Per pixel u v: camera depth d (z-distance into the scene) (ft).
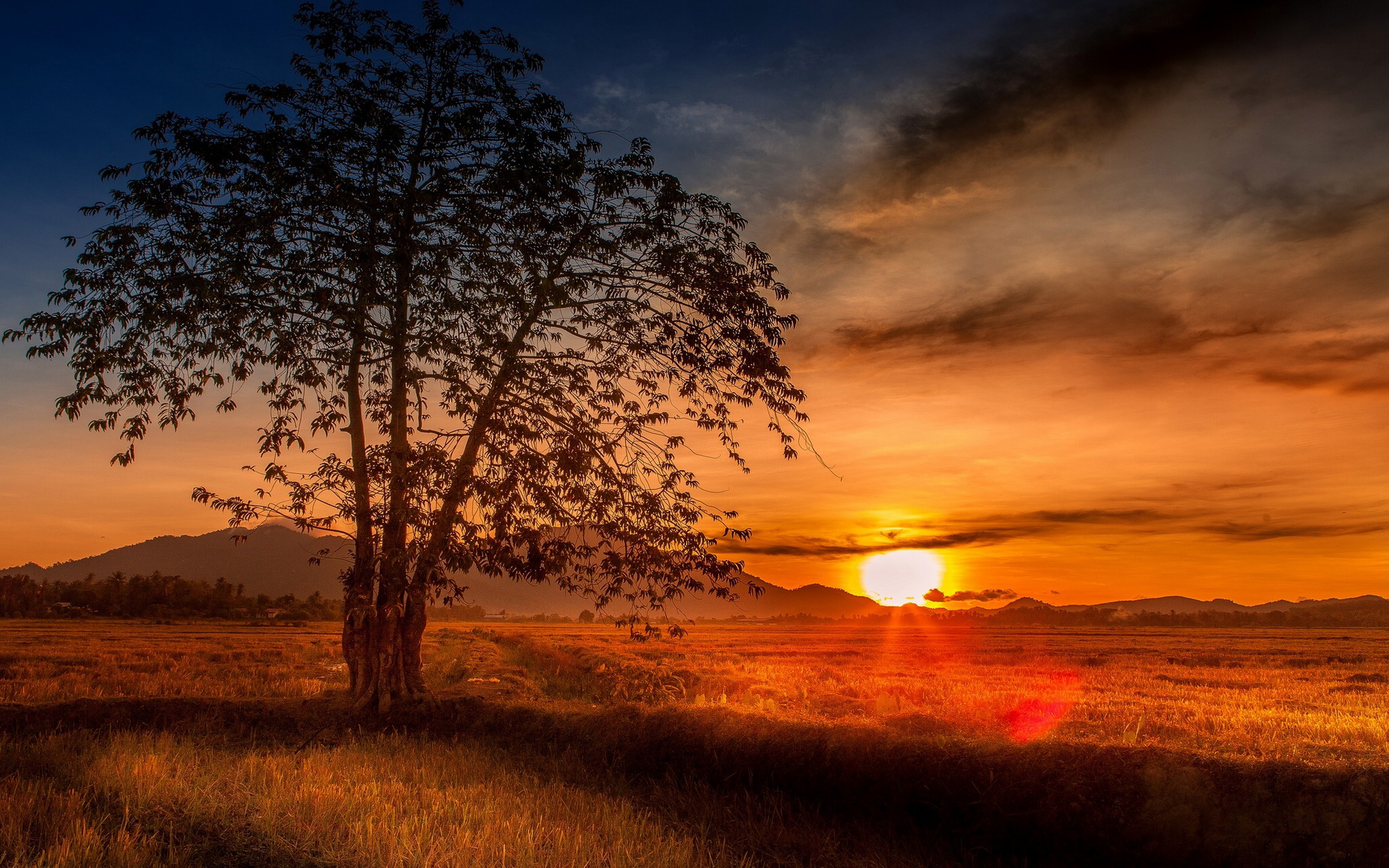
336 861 18.28
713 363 40.45
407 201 39.91
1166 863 19.42
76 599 430.61
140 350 39.11
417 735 35.70
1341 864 18.07
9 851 18.07
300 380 41.11
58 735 32.99
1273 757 21.58
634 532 39.40
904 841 22.17
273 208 38.99
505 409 40.32
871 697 59.88
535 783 26.63
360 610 39.73
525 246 40.50
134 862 17.71
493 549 38.42
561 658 118.83
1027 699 59.77
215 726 36.42
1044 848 20.68
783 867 20.15
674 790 26.76
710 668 92.22
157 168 38.96
